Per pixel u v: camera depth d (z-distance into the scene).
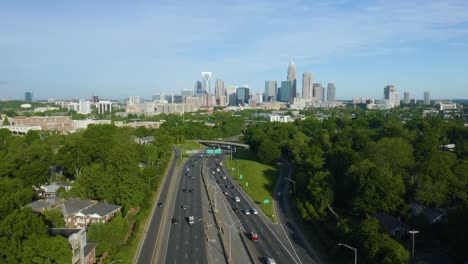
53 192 178.75
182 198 187.25
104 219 138.12
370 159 180.88
